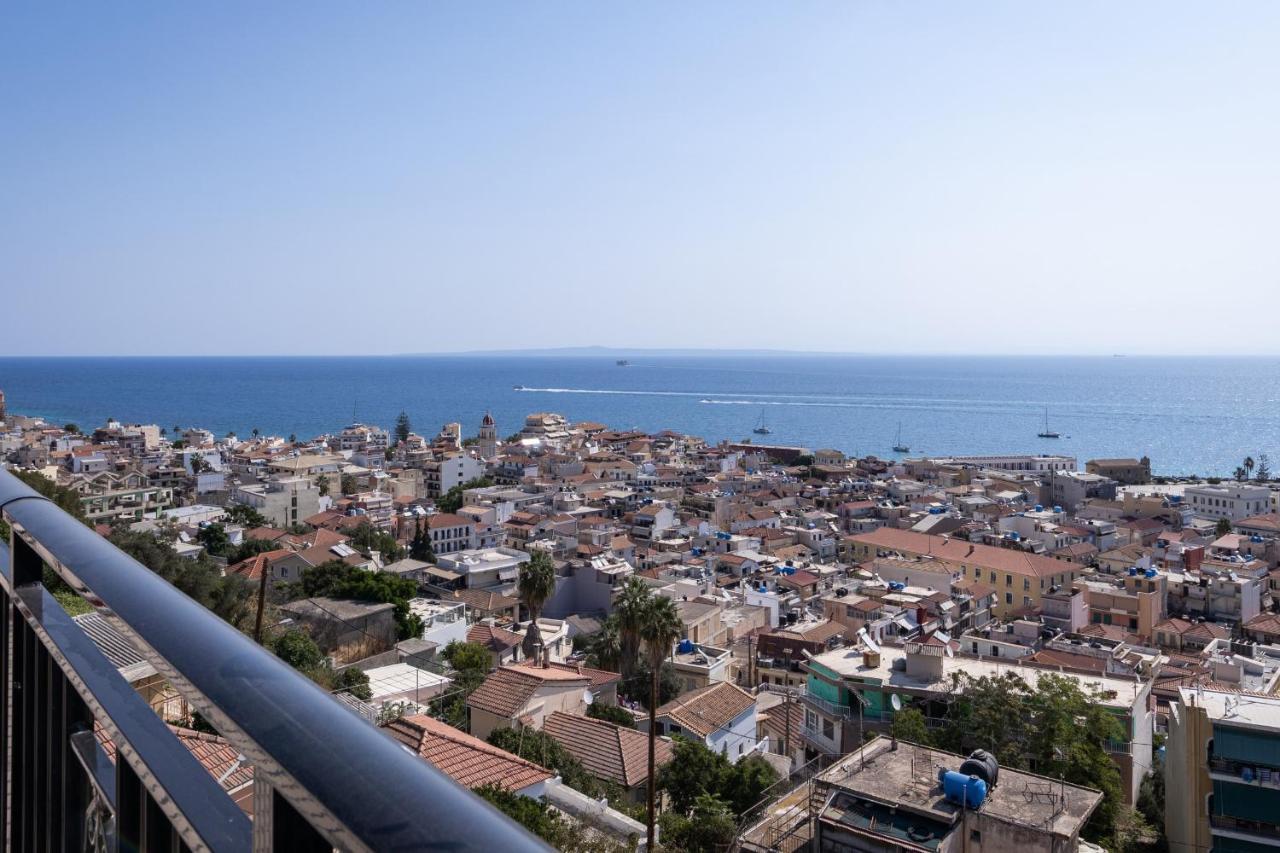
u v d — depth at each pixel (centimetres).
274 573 7300
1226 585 8419
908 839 2227
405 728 2644
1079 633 7481
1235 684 5062
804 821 2458
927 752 2642
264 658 182
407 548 10275
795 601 8169
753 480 15650
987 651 6038
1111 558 9781
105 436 17912
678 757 3338
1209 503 14075
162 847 210
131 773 223
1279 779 3002
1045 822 2219
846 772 2523
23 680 316
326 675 3941
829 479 17000
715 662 5794
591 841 2334
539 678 3838
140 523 9075
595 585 8412
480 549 9900
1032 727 3222
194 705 172
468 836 119
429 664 4859
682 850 2577
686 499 13462
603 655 5119
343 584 5900
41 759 299
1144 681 4059
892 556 10131
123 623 211
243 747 153
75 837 279
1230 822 3062
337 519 11031
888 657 4162
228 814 178
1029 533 11644
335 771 137
